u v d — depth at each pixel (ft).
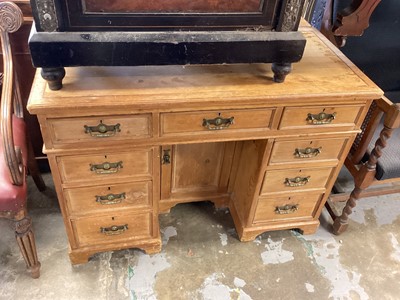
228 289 4.61
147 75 3.59
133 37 3.03
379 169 4.48
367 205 5.88
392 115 3.93
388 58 5.35
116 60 3.11
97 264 4.74
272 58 3.41
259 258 5.00
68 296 4.39
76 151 3.53
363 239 5.36
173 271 4.75
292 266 4.94
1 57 4.48
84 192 3.96
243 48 3.28
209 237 5.24
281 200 4.79
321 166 4.45
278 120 3.80
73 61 3.04
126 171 3.89
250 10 3.19
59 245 4.91
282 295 4.60
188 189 5.32
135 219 4.45
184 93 3.40
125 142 3.58
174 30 3.14
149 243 4.76
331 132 4.07
